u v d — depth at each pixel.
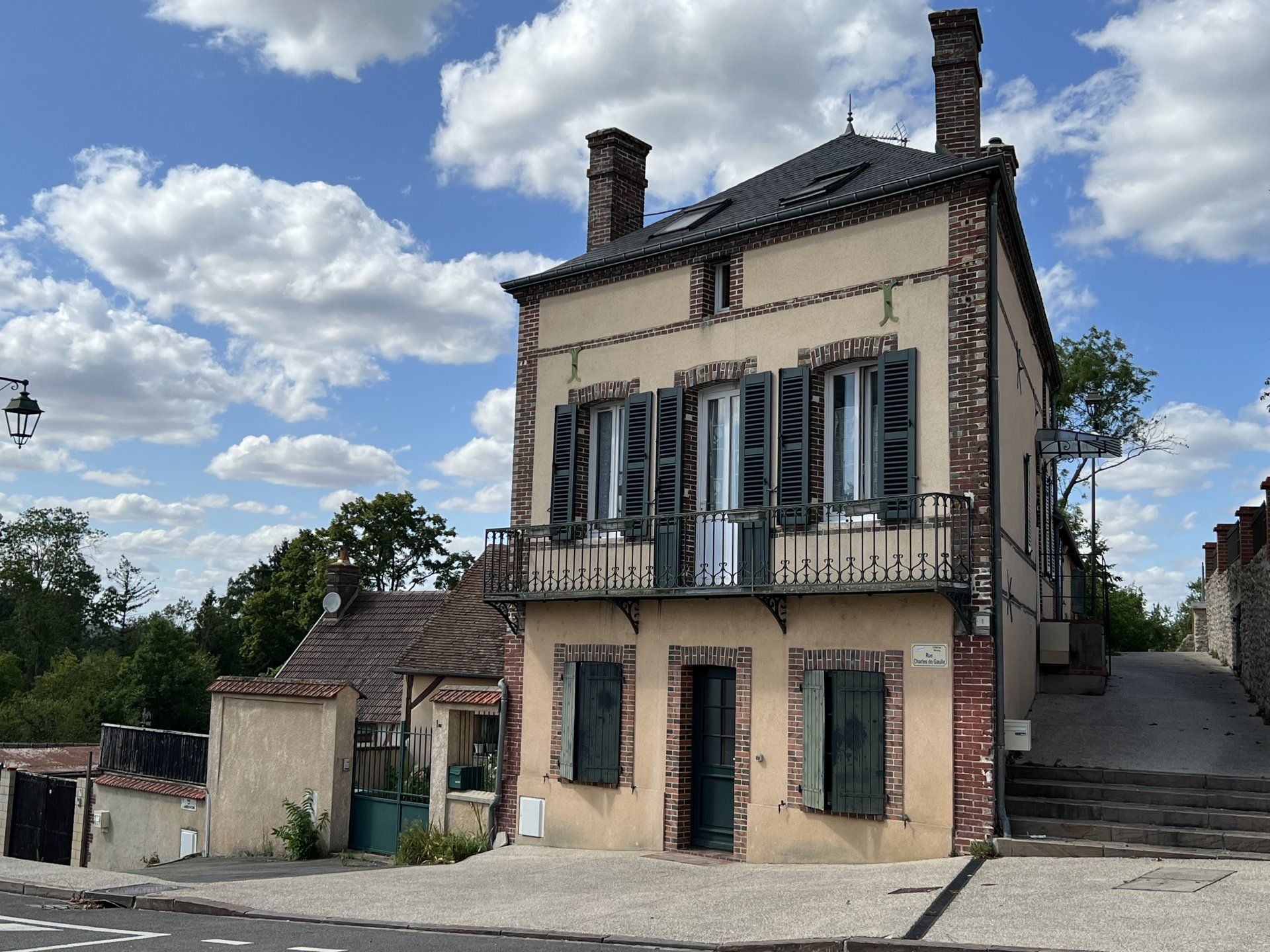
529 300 15.86
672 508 13.73
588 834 13.84
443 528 43.06
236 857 16.97
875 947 7.34
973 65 14.20
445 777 15.39
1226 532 22.92
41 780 21.39
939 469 11.55
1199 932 7.00
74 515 68.62
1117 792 11.12
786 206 13.43
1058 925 7.46
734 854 12.42
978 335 11.45
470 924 9.22
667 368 14.12
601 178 17.78
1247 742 12.97
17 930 9.49
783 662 12.34
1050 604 19.53
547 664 14.66
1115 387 34.47
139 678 44.91
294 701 16.92
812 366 12.67
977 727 10.87
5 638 64.56
